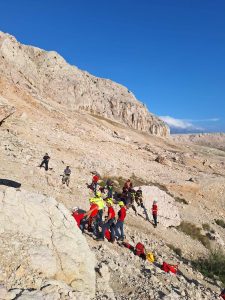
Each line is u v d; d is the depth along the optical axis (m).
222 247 24.33
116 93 116.88
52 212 8.25
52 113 46.50
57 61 85.50
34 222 7.86
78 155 33.25
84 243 8.30
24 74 59.59
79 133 44.38
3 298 6.03
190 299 10.39
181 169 49.06
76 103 81.94
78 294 7.18
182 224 24.75
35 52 83.31
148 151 59.09
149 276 10.95
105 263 10.45
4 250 6.97
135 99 123.25
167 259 15.95
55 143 34.38
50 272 7.23
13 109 32.44
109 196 21.97
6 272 6.67
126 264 11.27
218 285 15.12
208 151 128.12
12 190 8.04
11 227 7.54
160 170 43.19
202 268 17.48
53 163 25.38
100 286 8.50
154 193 24.70
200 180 40.62
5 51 55.53
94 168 30.09
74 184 22.50
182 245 20.92
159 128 115.50
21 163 22.19
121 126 88.12
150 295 9.13
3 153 23.23
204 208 33.72
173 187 36.22
